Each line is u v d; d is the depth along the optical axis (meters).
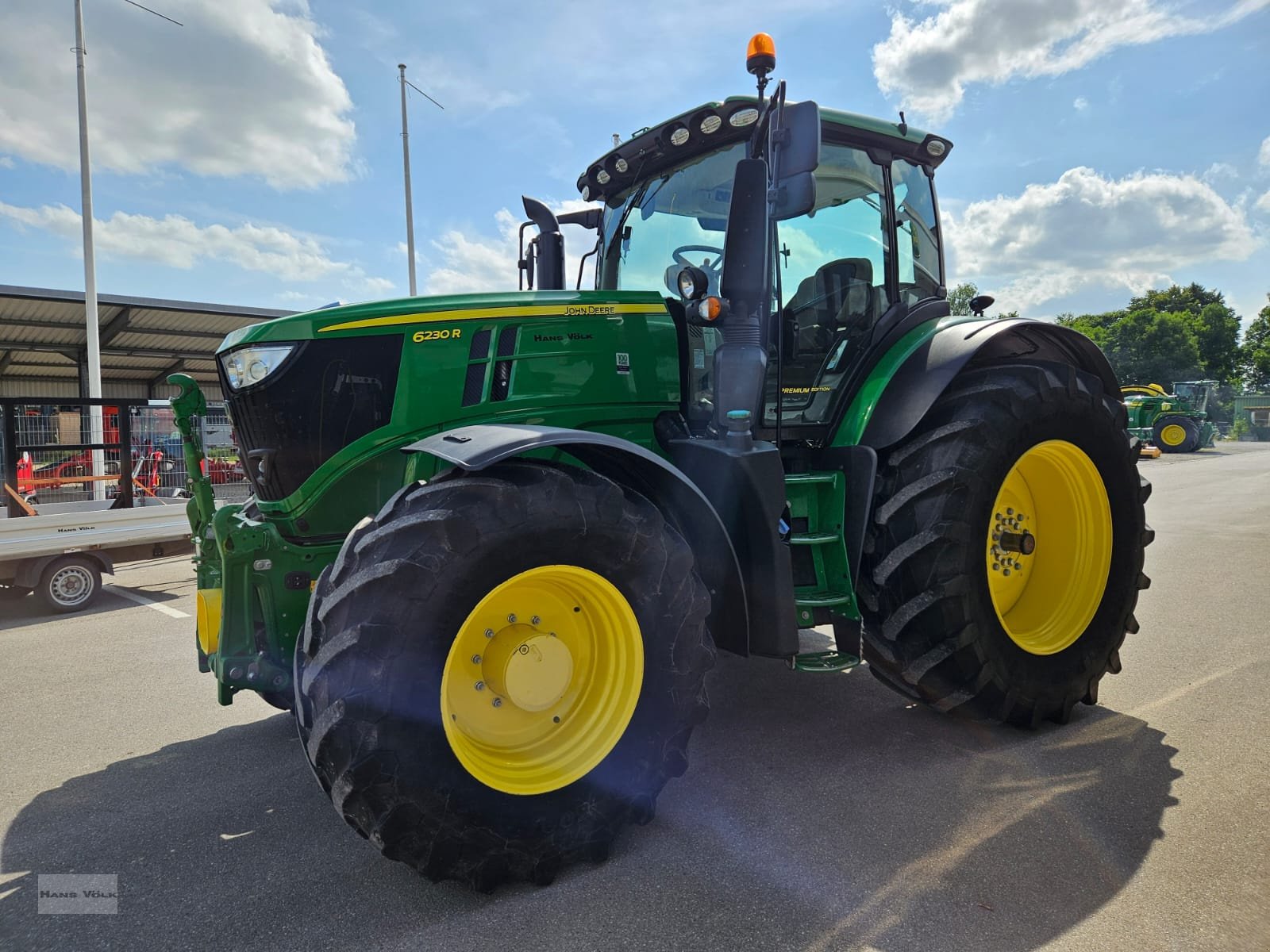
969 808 2.58
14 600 6.52
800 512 3.11
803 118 2.71
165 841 2.51
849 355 3.47
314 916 2.09
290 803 2.76
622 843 2.41
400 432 2.76
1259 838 2.35
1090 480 3.45
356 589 2.02
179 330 17.44
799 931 1.97
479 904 2.13
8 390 19.38
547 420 2.92
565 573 2.25
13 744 3.35
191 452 3.16
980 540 3.02
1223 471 15.84
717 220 3.36
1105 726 3.24
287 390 2.72
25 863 2.40
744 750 3.07
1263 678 3.71
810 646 3.95
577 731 2.39
